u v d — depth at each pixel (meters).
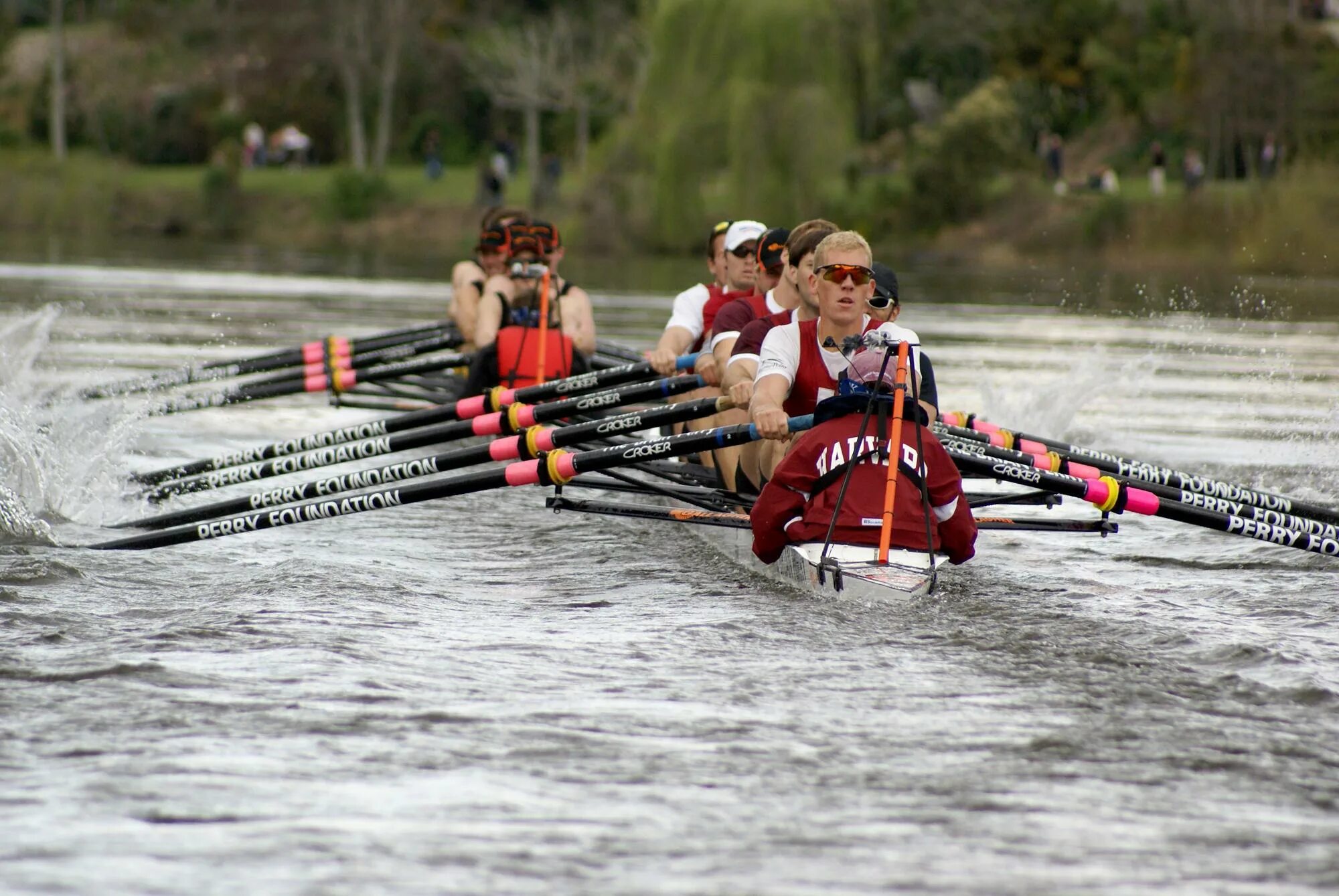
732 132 156.38
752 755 15.09
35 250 164.75
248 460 32.09
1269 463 39.62
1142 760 15.09
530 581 24.64
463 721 16.03
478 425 30.11
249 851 12.41
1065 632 20.48
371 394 48.50
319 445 32.47
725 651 19.34
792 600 22.73
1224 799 14.07
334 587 23.05
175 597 22.45
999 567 26.06
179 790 13.75
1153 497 24.42
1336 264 150.62
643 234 179.50
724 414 29.98
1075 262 175.62
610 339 71.62
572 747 15.22
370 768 14.45
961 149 194.00
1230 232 164.75
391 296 106.50
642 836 12.90
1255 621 21.66
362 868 12.11
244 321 80.69
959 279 144.62
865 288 24.67
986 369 61.66
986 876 12.22
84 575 23.80
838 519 23.12
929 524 22.62
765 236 30.67
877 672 18.33
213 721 15.81
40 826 12.83
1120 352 71.38
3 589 22.41
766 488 23.77
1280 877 12.34
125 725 15.62
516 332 42.41
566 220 196.12
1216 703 17.11
